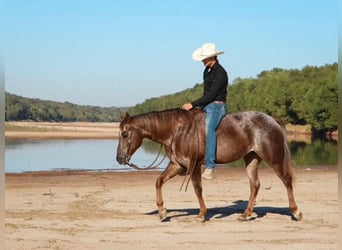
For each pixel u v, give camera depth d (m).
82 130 89.38
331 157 31.38
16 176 19.62
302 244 8.92
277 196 14.25
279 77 103.44
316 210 12.04
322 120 77.06
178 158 10.34
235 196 14.32
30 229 10.07
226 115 10.50
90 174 20.52
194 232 9.84
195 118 10.40
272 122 10.49
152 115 10.44
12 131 80.00
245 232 9.84
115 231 9.91
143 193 14.91
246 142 10.38
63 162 27.95
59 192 15.09
